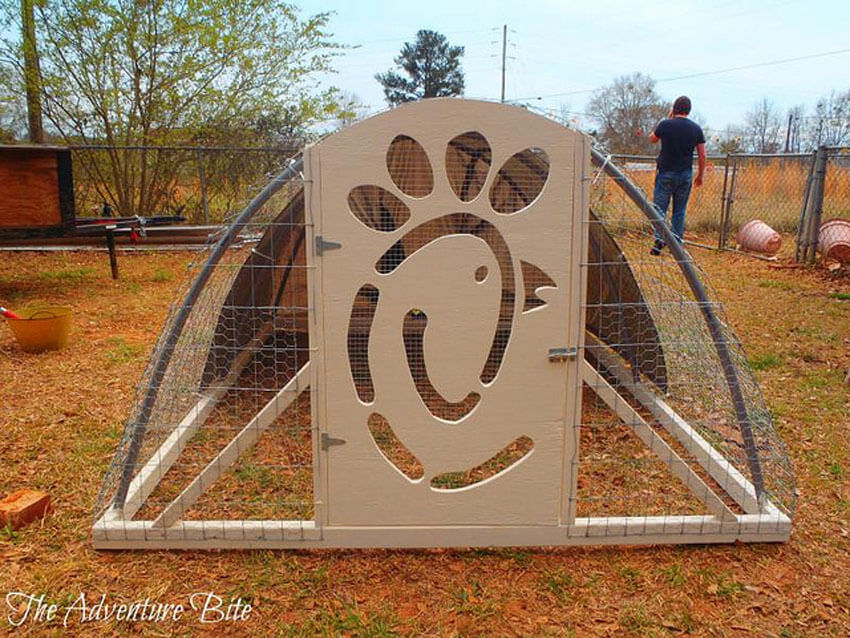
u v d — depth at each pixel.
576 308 2.67
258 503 3.20
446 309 2.65
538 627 2.43
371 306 3.12
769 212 13.66
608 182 3.15
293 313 4.29
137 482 3.15
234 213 3.23
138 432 2.95
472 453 2.75
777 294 8.19
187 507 2.87
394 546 2.84
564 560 2.81
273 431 4.10
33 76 11.52
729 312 7.26
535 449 2.78
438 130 2.52
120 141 12.46
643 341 3.96
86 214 12.56
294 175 2.89
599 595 2.61
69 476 3.53
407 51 42.03
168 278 9.35
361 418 2.73
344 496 2.80
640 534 2.89
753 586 2.66
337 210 2.57
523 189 3.05
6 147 6.45
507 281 3.16
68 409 4.46
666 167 7.93
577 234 2.62
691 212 14.00
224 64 12.62
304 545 2.85
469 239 2.61
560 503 2.84
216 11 12.27
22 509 3.02
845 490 3.45
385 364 2.68
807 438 4.08
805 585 2.68
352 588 2.63
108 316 7.16
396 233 2.58
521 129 2.53
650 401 3.61
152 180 12.66
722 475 3.11
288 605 2.54
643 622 2.46
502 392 2.72
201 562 2.79
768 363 5.52
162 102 12.39
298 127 13.66
